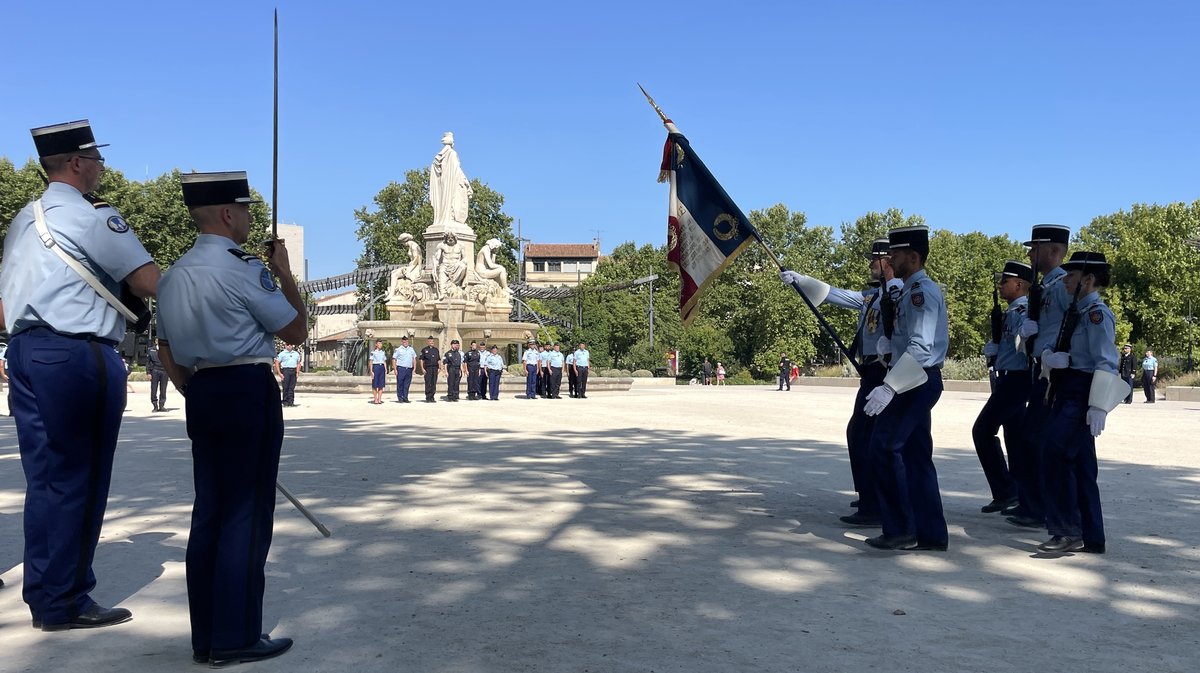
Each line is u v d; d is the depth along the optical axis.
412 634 4.70
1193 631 4.84
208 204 4.57
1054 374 6.80
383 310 71.56
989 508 8.42
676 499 8.95
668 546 6.80
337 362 69.12
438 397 32.53
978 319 79.00
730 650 4.47
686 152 8.30
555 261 155.38
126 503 8.69
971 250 86.06
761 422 19.59
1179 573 6.10
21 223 4.99
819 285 8.36
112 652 4.49
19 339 4.89
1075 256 6.84
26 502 4.86
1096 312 6.60
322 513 8.12
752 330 78.94
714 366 74.56
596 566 6.18
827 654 4.43
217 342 4.33
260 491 4.43
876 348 7.66
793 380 55.28
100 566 6.21
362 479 10.30
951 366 45.72
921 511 6.77
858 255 84.62
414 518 7.89
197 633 4.30
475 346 30.97
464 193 39.59
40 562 4.82
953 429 17.88
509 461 12.05
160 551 6.66
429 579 5.81
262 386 4.45
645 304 78.88
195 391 4.37
